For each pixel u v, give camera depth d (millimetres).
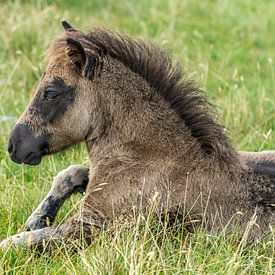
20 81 32188
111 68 19906
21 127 20094
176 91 20094
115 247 18047
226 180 19672
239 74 35469
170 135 19781
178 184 19453
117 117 19906
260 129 28109
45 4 38750
